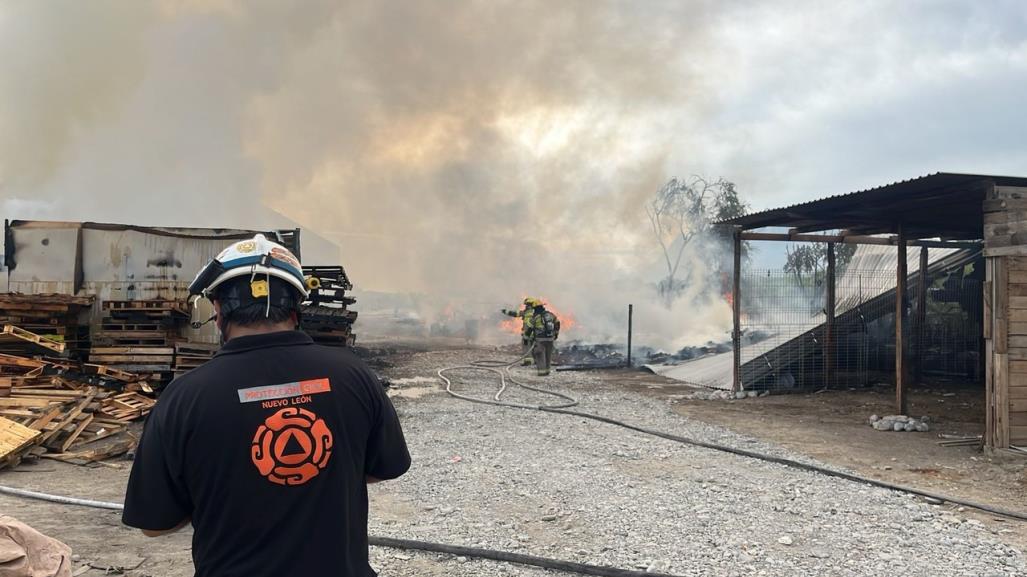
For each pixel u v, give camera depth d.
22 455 6.33
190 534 4.57
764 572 4.05
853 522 5.02
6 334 8.38
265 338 1.56
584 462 6.76
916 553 4.41
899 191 8.34
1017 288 7.37
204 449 1.42
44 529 4.58
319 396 1.53
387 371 14.78
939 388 12.95
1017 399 7.30
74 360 9.45
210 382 1.47
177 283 10.45
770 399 11.48
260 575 1.42
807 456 7.21
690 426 8.77
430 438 7.83
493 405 10.23
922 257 13.40
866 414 10.02
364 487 1.63
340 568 1.49
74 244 10.35
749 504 5.42
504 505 5.32
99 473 6.18
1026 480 6.36
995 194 7.48
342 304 11.98
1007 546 4.59
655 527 4.82
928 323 14.64
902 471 6.66
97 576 3.81
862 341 13.14
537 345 14.41
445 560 4.20
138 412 8.12
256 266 1.58
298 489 1.45
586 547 4.41
